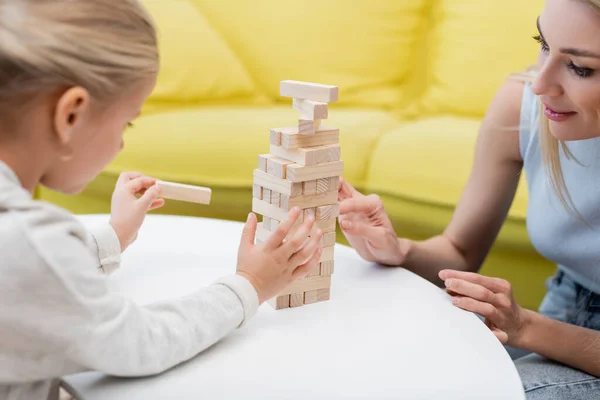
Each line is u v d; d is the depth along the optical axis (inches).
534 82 36.9
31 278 25.7
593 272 45.8
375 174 71.6
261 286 33.4
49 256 25.9
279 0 87.0
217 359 31.4
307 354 32.0
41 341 26.4
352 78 86.3
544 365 41.7
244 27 87.4
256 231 37.9
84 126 28.8
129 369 28.5
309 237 36.1
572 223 45.1
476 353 32.9
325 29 86.0
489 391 29.9
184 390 29.0
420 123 78.4
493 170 49.5
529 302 67.7
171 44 80.3
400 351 32.7
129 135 72.7
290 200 35.0
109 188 72.4
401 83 88.8
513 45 78.5
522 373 40.9
